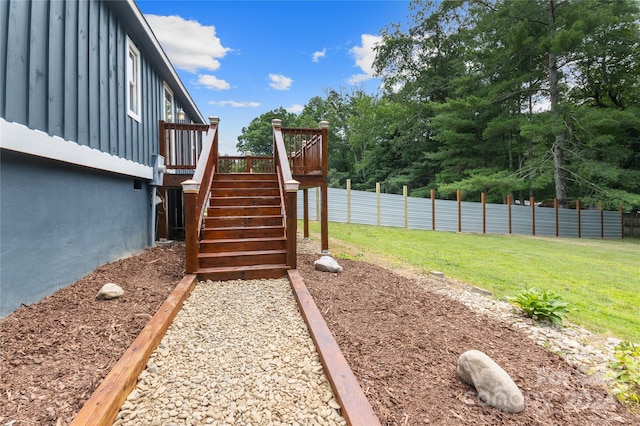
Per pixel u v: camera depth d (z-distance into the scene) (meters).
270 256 4.56
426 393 2.07
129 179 5.46
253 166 12.73
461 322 3.24
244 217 5.10
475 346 2.74
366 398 1.88
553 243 10.84
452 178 17.25
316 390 2.05
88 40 4.02
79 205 3.92
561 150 14.12
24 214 2.98
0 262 2.70
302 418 1.80
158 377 2.13
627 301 4.52
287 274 4.36
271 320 3.04
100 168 4.20
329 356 2.29
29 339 2.40
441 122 16.73
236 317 3.10
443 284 4.80
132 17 4.93
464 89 16.42
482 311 3.67
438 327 3.08
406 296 3.90
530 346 2.82
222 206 5.42
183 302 3.38
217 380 2.12
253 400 1.94
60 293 3.38
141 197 5.98
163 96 7.13
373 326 3.00
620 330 3.43
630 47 13.71
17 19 2.79
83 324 2.69
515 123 14.22
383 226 12.24
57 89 3.37
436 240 9.62
